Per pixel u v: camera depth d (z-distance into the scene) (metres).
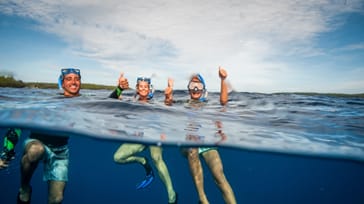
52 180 1.29
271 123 1.93
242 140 1.61
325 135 1.70
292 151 1.89
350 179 5.09
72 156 4.74
